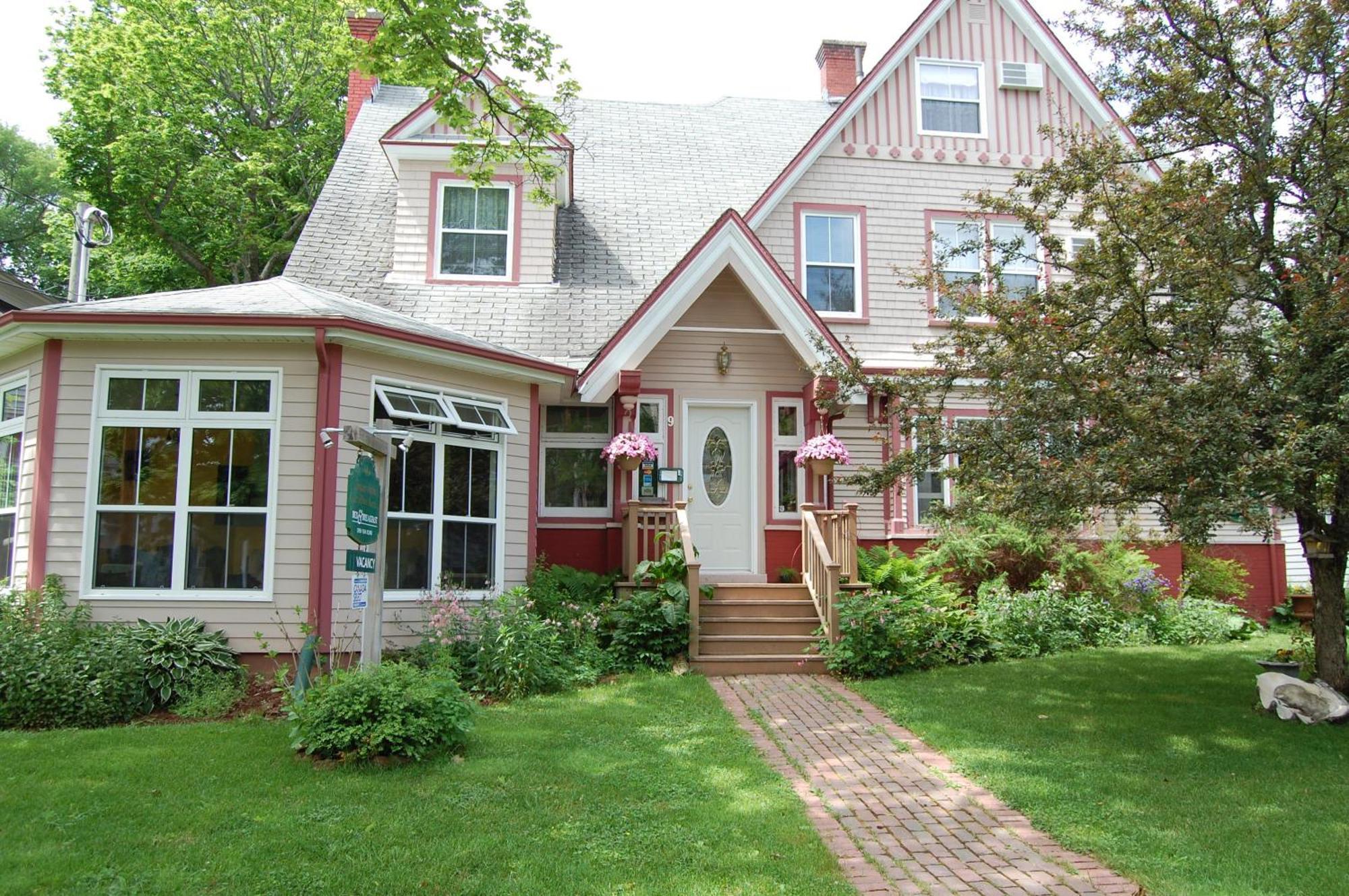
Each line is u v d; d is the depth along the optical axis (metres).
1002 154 15.30
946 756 7.20
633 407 12.71
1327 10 8.21
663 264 15.03
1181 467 7.23
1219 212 8.26
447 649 9.21
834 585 10.77
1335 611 8.63
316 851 4.93
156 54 23.53
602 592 11.88
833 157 14.95
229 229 25.70
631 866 4.89
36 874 4.57
